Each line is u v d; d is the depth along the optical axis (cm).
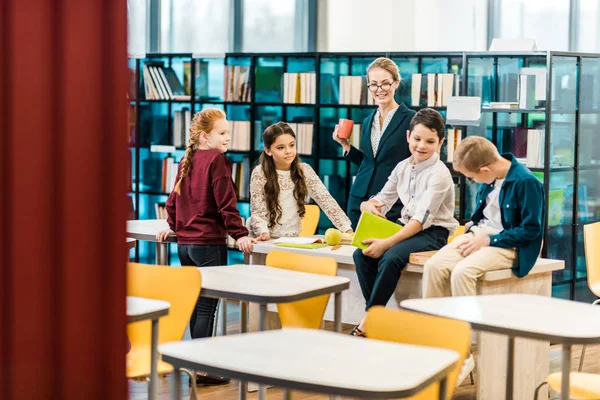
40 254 188
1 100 182
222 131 550
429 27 894
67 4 186
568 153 737
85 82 190
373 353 272
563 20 883
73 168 189
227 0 970
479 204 504
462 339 292
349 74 841
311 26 934
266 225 568
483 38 909
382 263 500
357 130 838
